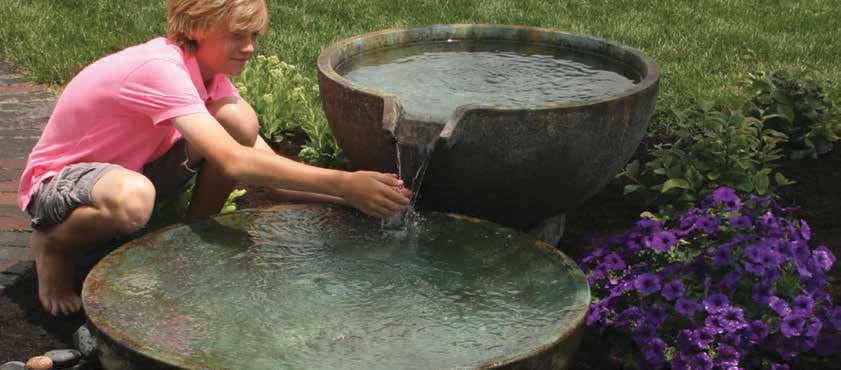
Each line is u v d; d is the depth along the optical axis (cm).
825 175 469
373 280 303
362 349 264
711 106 451
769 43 662
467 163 324
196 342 261
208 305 283
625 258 344
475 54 421
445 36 423
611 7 750
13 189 429
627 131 340
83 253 359
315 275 305
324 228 333
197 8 310
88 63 585
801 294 307
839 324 296
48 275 322
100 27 652
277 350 261
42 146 327
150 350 243
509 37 425
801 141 493
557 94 371
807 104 489
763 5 766
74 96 321
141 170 340
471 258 314
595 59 409
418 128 329
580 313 266
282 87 504
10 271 358
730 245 305
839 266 377
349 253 319
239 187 436
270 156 305
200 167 357
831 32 695
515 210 348
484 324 276
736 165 417
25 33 634
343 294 294
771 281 295
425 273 306
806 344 293
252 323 275
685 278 315
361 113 334
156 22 665
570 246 396
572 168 334
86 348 299
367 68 399
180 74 310
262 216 336
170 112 306
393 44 414
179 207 382
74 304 328
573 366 312
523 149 321
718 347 289
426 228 329
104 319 260
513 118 315
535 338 255
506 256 312
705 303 293
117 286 284
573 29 687
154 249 308
